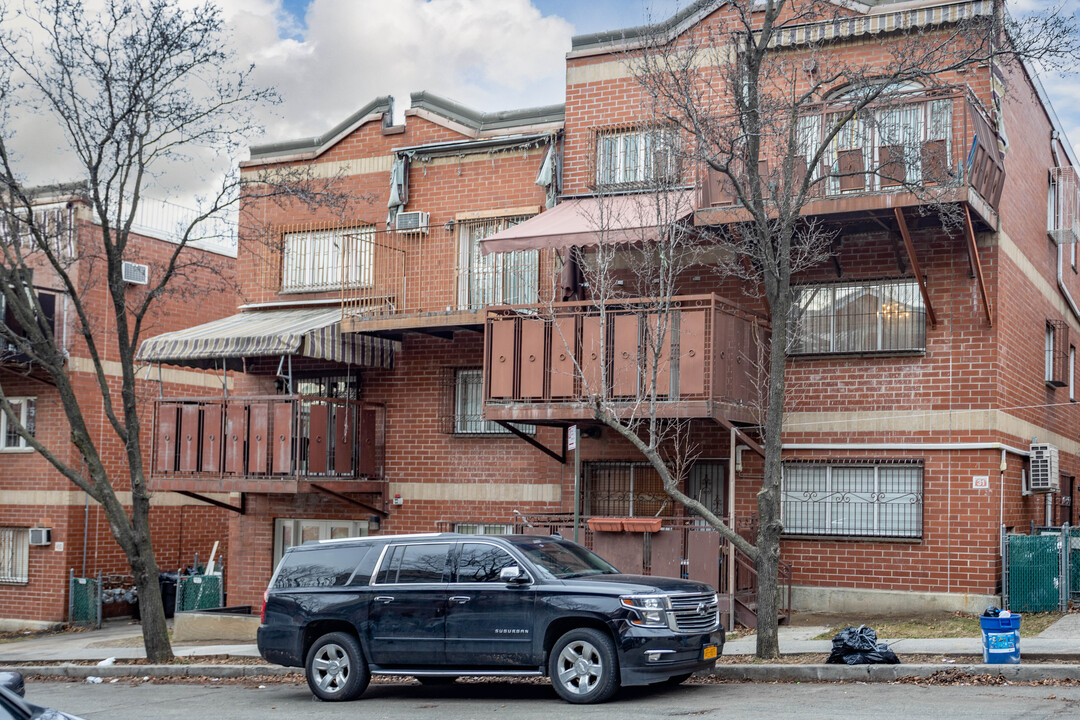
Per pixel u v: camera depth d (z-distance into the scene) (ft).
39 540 82.99
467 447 66.13
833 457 56.34
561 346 55.36
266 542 71.46
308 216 72.08
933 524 54.13
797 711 32.65
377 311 67.10
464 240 67.15
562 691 36.63
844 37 57.16
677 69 54.08
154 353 66.23
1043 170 67.56
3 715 18.04
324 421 65.00
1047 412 65.26
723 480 59.21
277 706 39.81
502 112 67.15
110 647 65.51
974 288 54.39
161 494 90.43
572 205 61.11
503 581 38.50
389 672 39.81
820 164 53.52
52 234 62.49
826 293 57.41
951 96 50.06
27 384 85.56
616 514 61.36
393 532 67.72
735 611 53.11
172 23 54.39
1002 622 38.65
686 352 52.29
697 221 54.39
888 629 49.49
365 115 71.31
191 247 88.43
